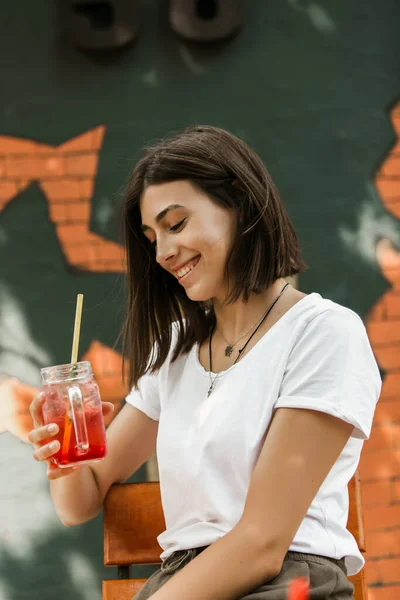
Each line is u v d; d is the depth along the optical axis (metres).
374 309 3.59
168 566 1.67
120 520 1.91
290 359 1.62
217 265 1.73
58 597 3.46
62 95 3.66
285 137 3.63
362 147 3.64
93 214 3.63
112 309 3.59
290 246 1.80
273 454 1.53
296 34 3.67
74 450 1.64
